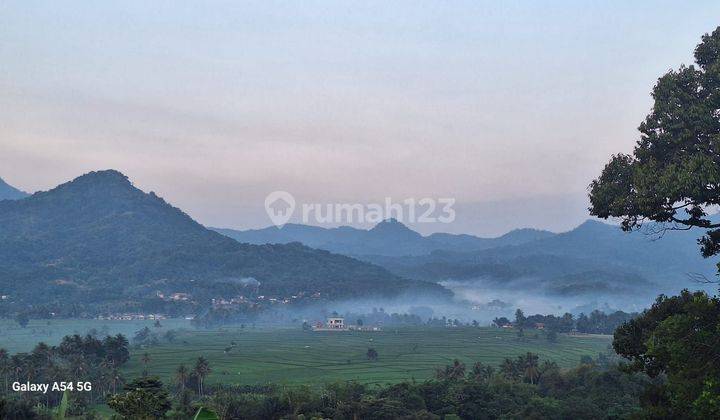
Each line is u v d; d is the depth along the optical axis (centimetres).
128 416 5656
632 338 3172
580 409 10225
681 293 3194
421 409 11425
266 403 11344
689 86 3136
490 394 11950
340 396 11906
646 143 3184
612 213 3114
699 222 3008
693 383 2619
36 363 14375
